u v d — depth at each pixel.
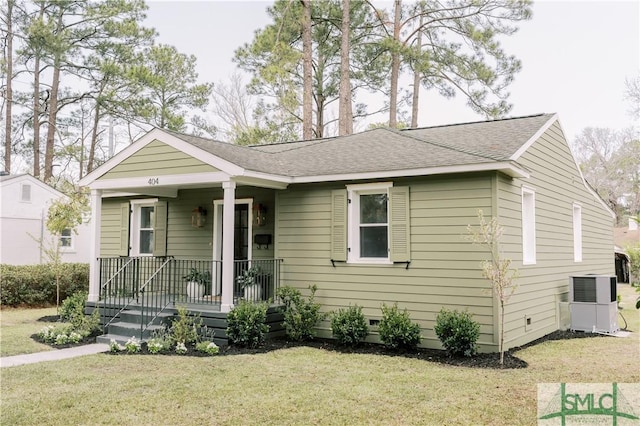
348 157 10.93
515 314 9.31
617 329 11.48
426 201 9.32
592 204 15.21
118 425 5.22
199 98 27.95
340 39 22.11
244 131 26.62
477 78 20.53
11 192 19.41
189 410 5.67
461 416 5.46
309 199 10.66
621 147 39.72
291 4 19.98
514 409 5.67
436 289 9.12
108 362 8.02
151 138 10.59
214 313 9.59
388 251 9.73
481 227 7.99
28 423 5.28
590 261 14.62
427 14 21.59
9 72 25.06
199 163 9.95
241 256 11.99
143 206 14.11
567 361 8.14
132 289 12.90
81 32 23.55
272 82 19.59
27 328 11.50
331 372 7.40
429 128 12.66
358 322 9.33
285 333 10.39
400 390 6.41
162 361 8.10
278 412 5.60
